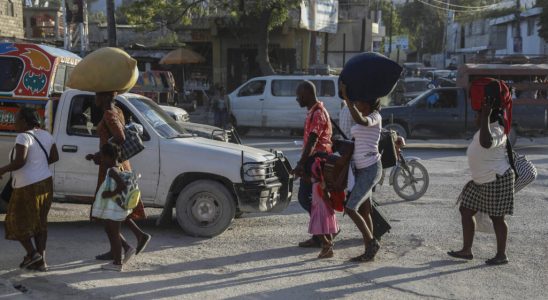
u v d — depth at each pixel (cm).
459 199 661
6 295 521
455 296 544
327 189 636
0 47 850
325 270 617
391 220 849
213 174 742
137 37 3741
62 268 608
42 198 589
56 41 3091
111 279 575
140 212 623
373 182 620
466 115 1745
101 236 747
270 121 2033
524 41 5203
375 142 620
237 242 728
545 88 1756
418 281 584
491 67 1759
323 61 3447
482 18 6488
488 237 753
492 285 575
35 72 830
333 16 3100
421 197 1013
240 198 741
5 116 824
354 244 724
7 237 585
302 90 675
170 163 746
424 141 1938
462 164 1412
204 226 747
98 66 607
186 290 549
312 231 659
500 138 603
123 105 767
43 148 592
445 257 667
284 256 668
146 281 571
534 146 1845
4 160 801
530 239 746
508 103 610
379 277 595
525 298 542
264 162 754
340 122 772
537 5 4831
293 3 2430
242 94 2073
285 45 2933
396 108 1764
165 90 2108
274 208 779
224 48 2998
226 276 593
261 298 532
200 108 2939
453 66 5472
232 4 2461
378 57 600
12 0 3441
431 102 1758
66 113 771
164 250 688
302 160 665
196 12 2569
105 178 586
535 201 974
